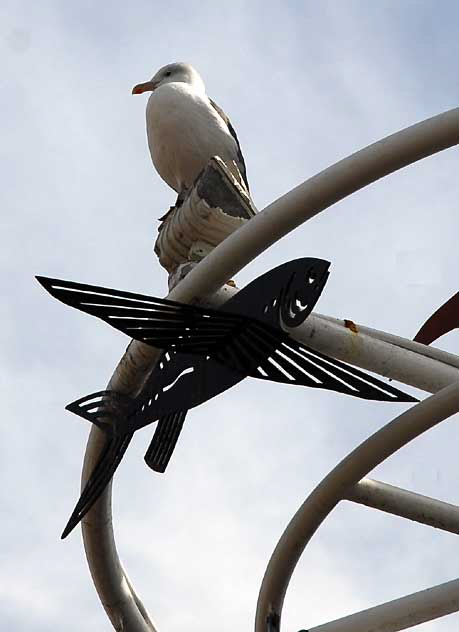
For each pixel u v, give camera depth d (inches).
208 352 328.8
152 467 366.3
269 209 310.8
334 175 305.1
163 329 316.2
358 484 383.6
